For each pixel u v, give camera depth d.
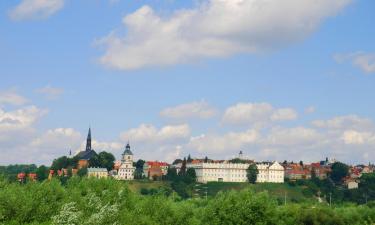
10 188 82.31
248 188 122.12
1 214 75.75
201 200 147.88
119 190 94.75
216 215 114.50
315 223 145.25
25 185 86.69
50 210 81.44
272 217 116.25
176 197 143.62
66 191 89.19
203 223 112.94
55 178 90.94
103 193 92.31
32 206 79.81
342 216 153.50
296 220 144.62
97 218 67.31
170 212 102.00
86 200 82.62
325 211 151.25
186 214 108.06
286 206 151.38
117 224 71.44
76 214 63.53
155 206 99.62
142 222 90.44
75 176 98.62
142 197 103.12
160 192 106.62
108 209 71.06
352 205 191.12
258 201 115.88
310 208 154.62
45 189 84.81
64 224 62.59
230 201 116.19
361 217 156.50
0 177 87.06
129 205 94.62
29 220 78.56
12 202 78.25
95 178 97.62
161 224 97.56
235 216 112.88
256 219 113.94
